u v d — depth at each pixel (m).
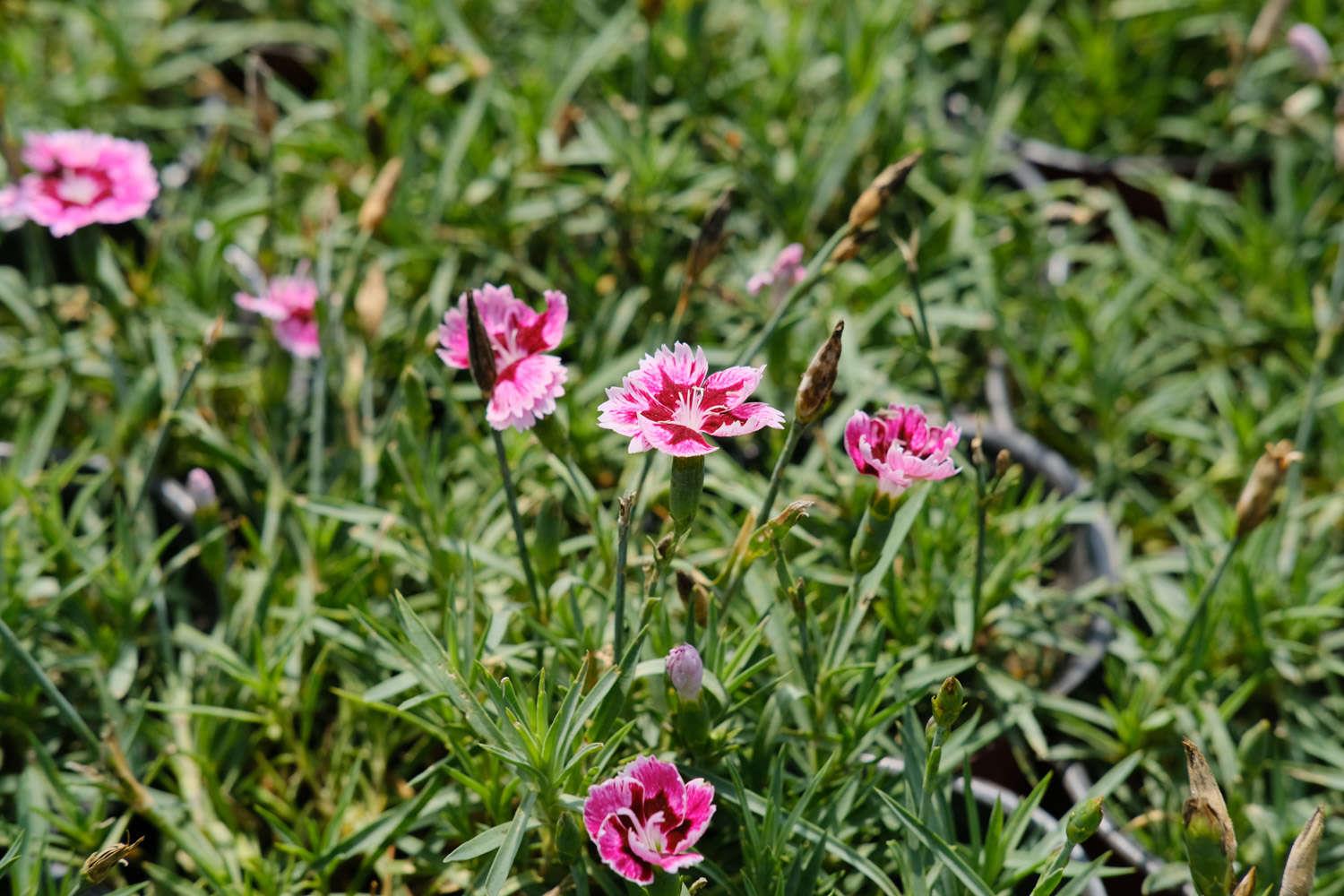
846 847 0.95
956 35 1.34
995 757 1.04
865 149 1.20
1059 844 0.98
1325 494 1.14
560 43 1.24
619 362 1.09
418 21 1.24
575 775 0.94
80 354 1.10
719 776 0.97
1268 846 1.00
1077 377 1.15
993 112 1.33
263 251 1.13
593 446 1.08
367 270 1.14
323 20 1.35
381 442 1.07
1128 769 1.00
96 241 1.10
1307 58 1.16
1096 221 1.28
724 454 1.08
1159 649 1.06
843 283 1.14
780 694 0.97
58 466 1.07
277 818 0.99
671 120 1.24
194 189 1.18
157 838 1.01
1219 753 1.02
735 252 1.16
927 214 1.20
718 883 0.97
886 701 1.01
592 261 1.14
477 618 1.03
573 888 0.96
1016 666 1.06
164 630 1.03
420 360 1.07
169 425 1.04
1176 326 1.18
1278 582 1.07
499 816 0.97
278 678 1.01
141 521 1.06
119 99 1.28
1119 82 1.39
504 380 0.95
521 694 0.95
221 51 1.31
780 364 1.09
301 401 1.10
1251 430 1.13
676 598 1.02
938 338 1.14
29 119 1.20
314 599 1.03
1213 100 1.40
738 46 1.29
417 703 0.96
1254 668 1.06
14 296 1.13
